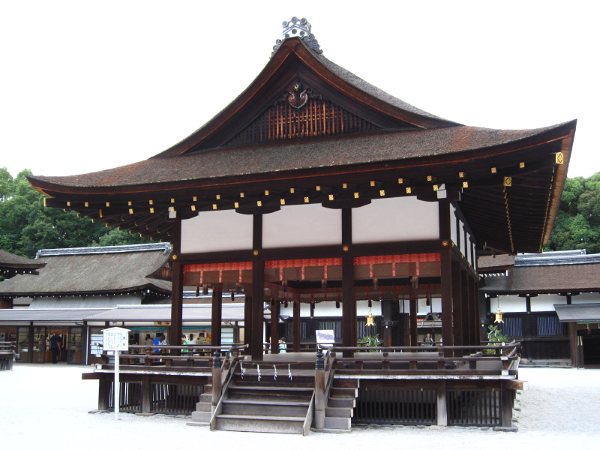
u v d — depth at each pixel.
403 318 44.78
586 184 75.31
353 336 16.06
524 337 45.88
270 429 13.66
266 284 21.64
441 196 15.63
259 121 19.41
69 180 18.39
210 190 16.69
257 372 15.52
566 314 42.88
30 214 78.44
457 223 17.89
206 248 17.80
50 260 57.53
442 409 14.38
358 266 16.45
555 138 13.27
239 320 42.66
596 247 70.06
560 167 15.22
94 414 16.91
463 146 14.83
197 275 18.06
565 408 19.05
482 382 14.26
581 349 43.06
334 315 47.50
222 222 17.80
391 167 14.88
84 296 52.34
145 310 46.97
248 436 13.12
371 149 16.62
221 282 17.88
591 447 11.77
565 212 75.94
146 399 16.77
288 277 17.06
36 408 18.73
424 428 14.20
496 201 18.27
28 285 53.75
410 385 14.61
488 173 14.75
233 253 17.47
